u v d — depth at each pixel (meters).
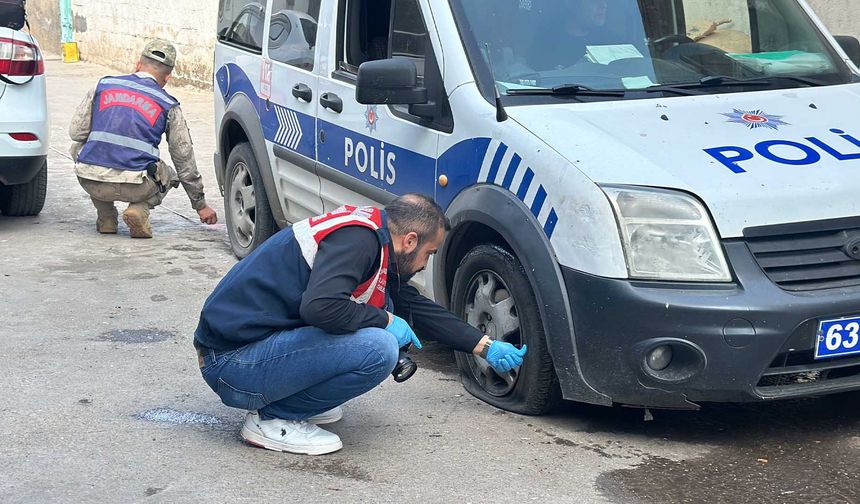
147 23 16.97
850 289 3.80
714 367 3.73
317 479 3.70
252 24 6.70
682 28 4.93
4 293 6.00
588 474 3.78
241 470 3.76
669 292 3.75
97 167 7.11
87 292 6.06
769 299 3.71
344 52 5.55
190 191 7.16
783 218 3.84
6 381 4.62
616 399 3.91
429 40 4.71
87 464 3.79
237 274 3.77
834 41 5.21
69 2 19.91
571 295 3.94
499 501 3.55
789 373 3.79
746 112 4.39
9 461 3.80
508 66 4.56
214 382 3.83
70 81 16.78
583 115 4.30
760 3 5.17
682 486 3.69
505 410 4.39
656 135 4.14
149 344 5.19
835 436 4.14
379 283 3.73
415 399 4.52
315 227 3.66
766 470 3.83
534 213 4.09
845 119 4.42
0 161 6.98
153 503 3.49
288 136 6.04
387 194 5.02
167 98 7.20
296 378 3.72
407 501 3.54
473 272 4.46
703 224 3.79
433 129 4.67
